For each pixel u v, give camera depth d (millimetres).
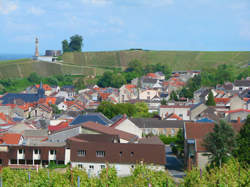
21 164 110500
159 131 168125
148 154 101938
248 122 93500
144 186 62000
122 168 101375
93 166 102562
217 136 88750
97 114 159250
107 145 104375
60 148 109750
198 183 61719
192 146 106562
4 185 67000
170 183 64500
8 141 122812
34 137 134625
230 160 77312
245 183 61562
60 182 66500
